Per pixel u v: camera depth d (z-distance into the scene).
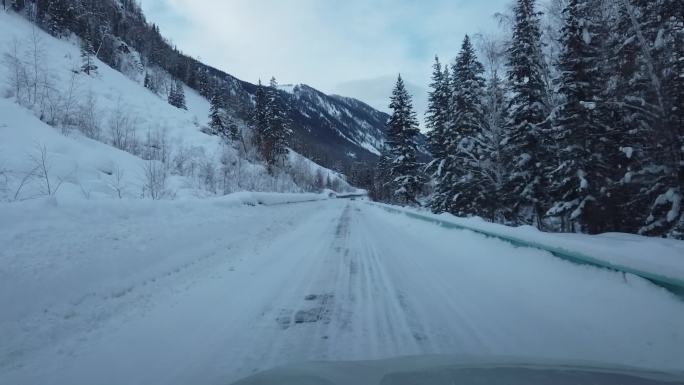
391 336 3.56
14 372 2.88
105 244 5.38
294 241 9.71
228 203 12.57
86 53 54.75
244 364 3.02
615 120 14.65
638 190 13.58
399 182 35.22
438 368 1.92
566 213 15.17
